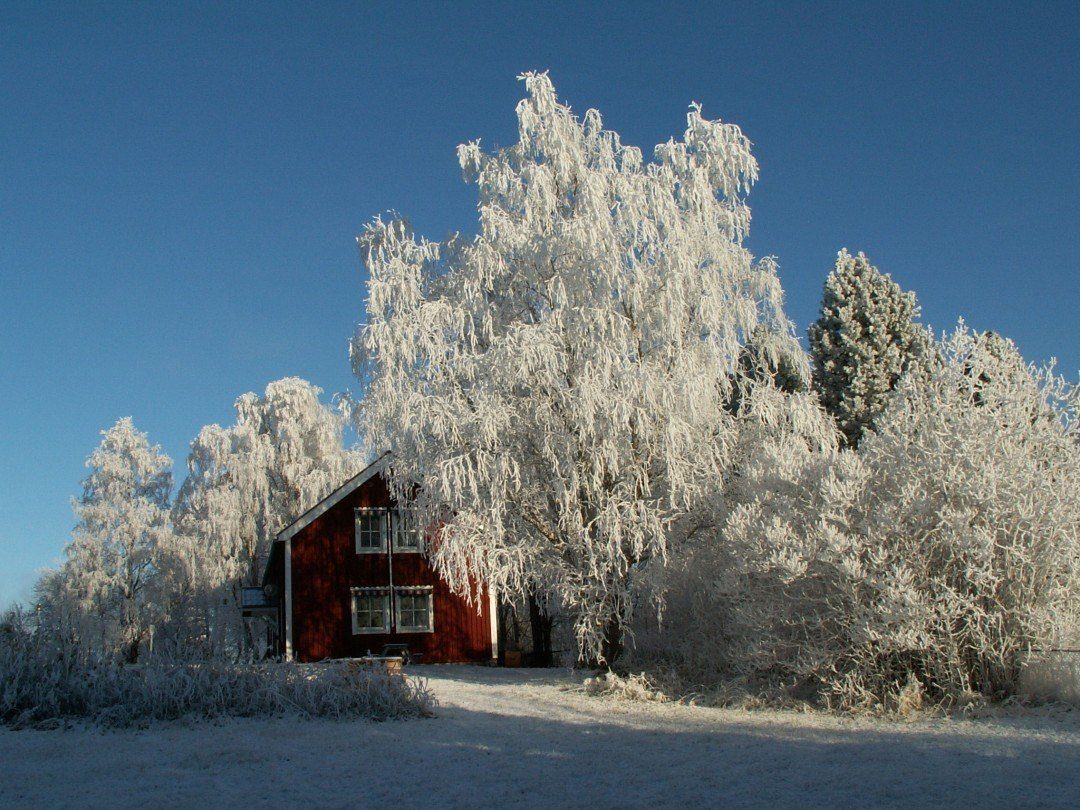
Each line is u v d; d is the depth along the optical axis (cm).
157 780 874
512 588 1819
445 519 1830
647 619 1952
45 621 1377
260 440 4038
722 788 805
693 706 1487
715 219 1836
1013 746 973
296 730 1191
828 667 1362
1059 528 1254
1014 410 1379
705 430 1777
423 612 2952
